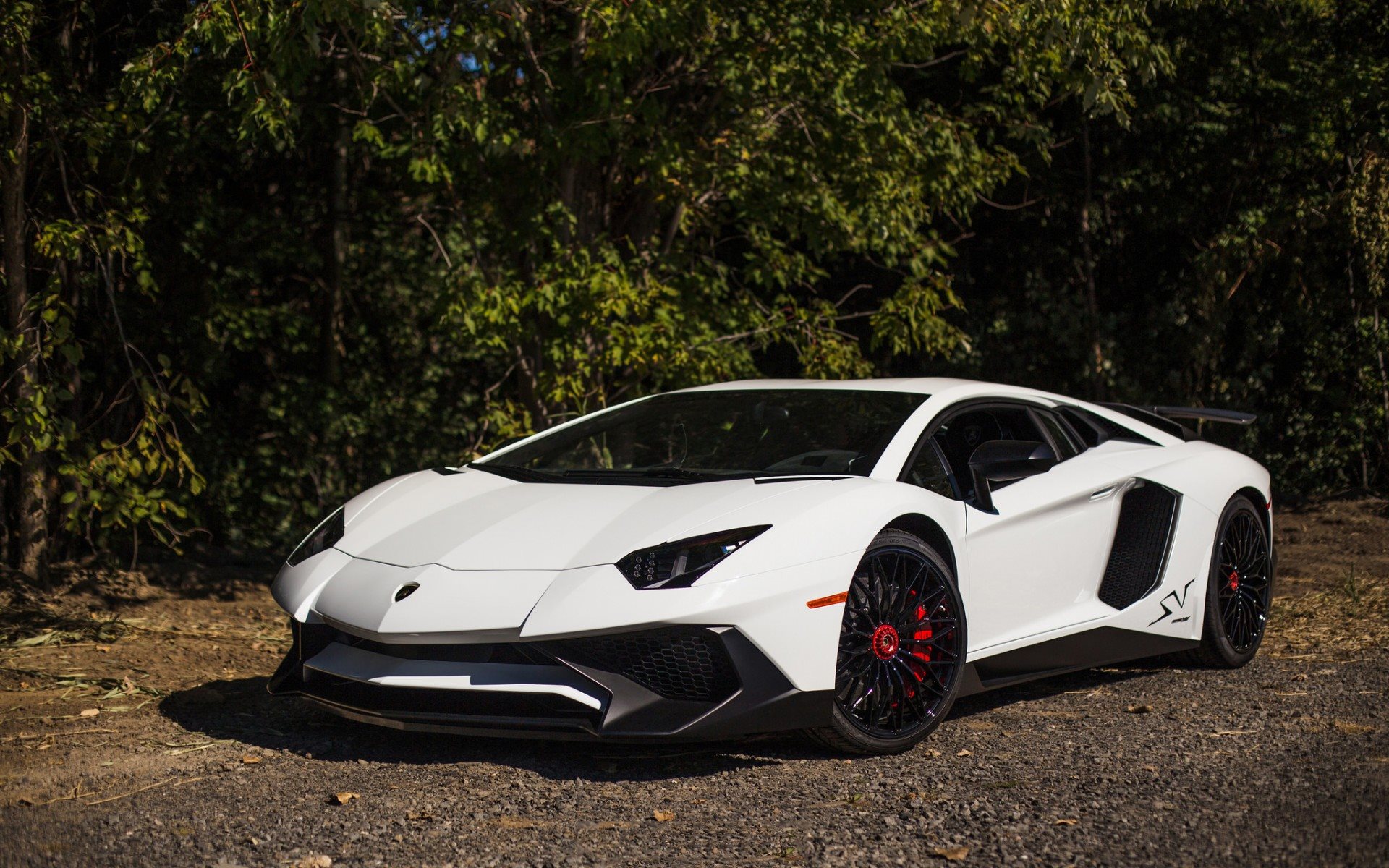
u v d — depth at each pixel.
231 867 2.52
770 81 7.04
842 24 7.02
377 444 10.05
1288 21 9.80
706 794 3.01
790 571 3.21
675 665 3.16
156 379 6.62
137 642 5.23
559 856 2.56
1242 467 4.93
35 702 4.09
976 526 3.78
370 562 3.52
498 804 2.94
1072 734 3.58
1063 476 4.22
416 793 3.03
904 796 2.96
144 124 6.63
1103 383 10.34
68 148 6.62
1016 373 10.71
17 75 5.94
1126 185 10.23
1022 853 2.52
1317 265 10.10
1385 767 3.09
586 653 3.14
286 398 9.54
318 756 3.42
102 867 2.53
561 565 3.23
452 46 6.36
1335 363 10.15
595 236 7.66
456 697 3.24
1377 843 2.52
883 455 3.75
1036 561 3.99
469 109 6.39
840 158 7.44
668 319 6.70
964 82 9.79
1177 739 3.48
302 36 6.12
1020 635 3.90
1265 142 10.14
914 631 3.49
